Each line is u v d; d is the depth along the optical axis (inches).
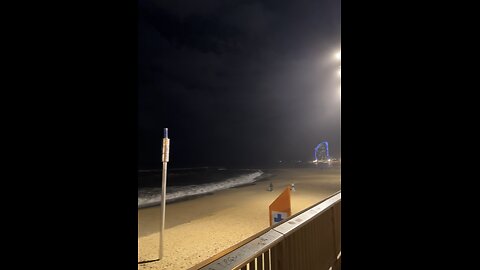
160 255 244.8
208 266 64.1
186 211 542.0
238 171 2824.8
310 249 119.8
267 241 81.0
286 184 1069.1
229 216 457.7
